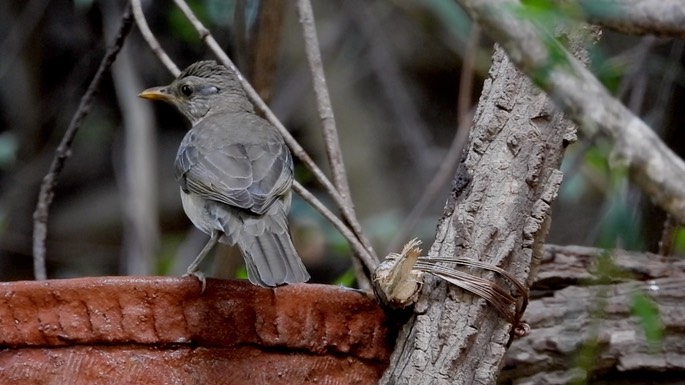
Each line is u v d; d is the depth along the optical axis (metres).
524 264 7.72
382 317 7.85
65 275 19.08
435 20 17.75
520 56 4.46
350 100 19.12
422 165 19.11
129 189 16.11
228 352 7.60
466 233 7.71
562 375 9.44
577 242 17.05
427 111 19.66
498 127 7.84
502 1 4.43
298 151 9.72
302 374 7.72
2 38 18.22
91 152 19.39
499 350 7.62
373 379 7.89
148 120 16.58
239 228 8.77
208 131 9.91
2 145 16.66
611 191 5.68
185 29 15.98
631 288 9.45
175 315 7.51
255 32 11.67
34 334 7.42
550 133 7.77
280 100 18.03
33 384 7.41
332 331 7.76
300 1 10.34
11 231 18.86
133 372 7.48
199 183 9.23
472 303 7.57
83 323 7.44
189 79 11.54
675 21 4.60
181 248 17.30
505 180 7.74
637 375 9.55
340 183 10.01
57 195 19.33
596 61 8.17
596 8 4.62
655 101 13.91
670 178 4.36
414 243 7.51
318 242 16.39
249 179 9.09
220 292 7.57
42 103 18.69
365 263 9.28
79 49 18.52
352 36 19.30
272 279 7.73
